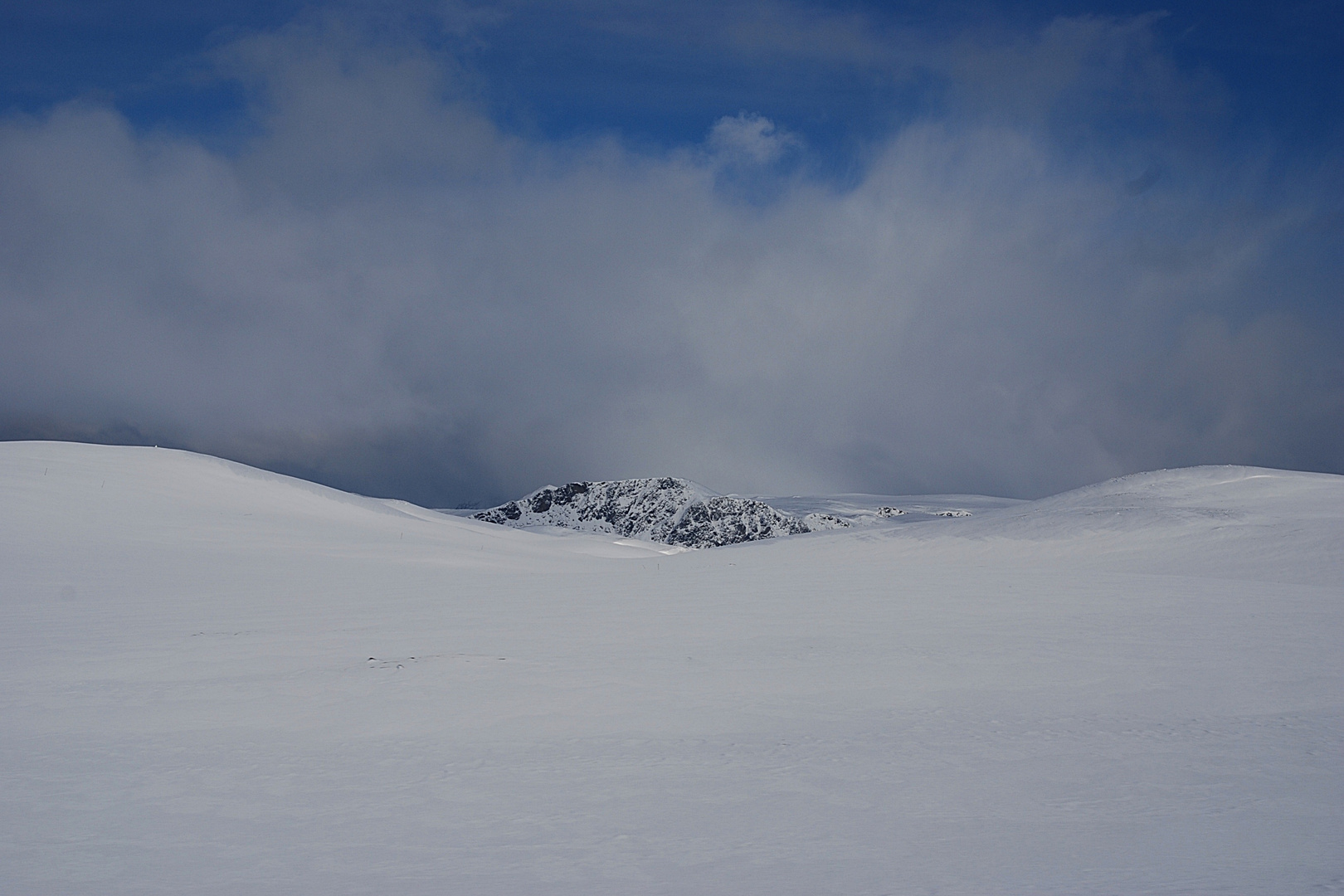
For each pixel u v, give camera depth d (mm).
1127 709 15391
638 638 23734
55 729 14305
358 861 8539
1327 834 8859
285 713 15320
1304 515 50719
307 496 78250
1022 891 7285
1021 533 56000
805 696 16562
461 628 26047
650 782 11219
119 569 43031
